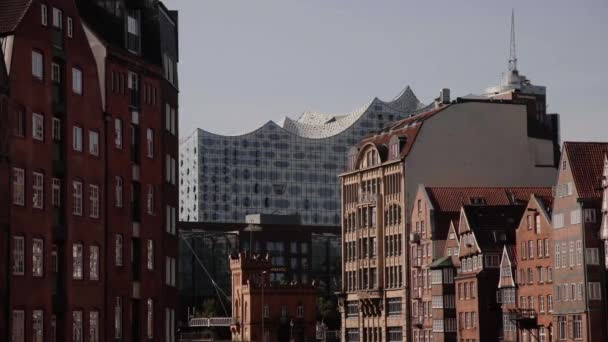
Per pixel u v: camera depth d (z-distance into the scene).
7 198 84.44
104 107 99.94
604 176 159.75
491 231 188.75
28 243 87.31
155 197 108.75
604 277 161.25
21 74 87.62
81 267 94.81
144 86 107.44
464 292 191.50
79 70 95.94
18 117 87.19
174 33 123.44
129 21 106.75
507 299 181.50
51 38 91.56
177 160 121.06
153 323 107.75
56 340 91.44
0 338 83.12
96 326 96.75
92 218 96.75
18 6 89.31
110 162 100.31
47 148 90.50
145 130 107.25
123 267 101.56
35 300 87.88
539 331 173.38
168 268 114.50
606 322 160.88
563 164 168.12
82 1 102.50
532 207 176.12
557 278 168.50
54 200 92.06
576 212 163.50
